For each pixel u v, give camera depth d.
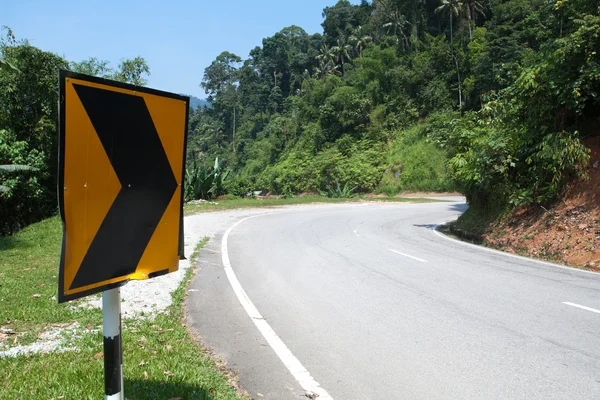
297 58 104.62
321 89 74.38
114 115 2.45
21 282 7.97
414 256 11.34
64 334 5.24
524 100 13.36
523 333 5.62
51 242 13.45
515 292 7.70
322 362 4.76
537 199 13.03
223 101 117.25
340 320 6.18
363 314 6.45
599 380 4.30
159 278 8.52
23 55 19.53
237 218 21.31
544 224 12.28
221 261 10.59
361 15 97.06
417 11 72.31
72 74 2.24
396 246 13.02
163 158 2.73
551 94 12.23
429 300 7.20
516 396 4.00
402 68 63.16
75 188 2.28
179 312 6.43
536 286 8.14
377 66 65.31
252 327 5.86
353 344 5.28
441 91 59.38
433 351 5.05
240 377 4.37
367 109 63.47
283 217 22.06
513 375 4.42
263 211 25.61
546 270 9.63
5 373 4.07
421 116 60.41
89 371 4.08
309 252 11.88
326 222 19.75
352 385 4.23
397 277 8.90
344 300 7.21
